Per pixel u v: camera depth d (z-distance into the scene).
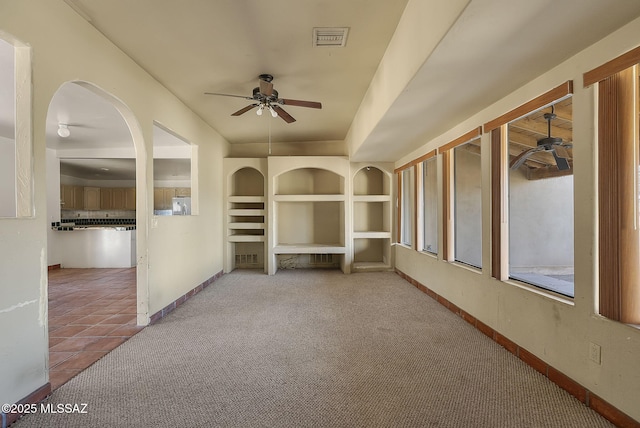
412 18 2.29
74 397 2.07
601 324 1.85
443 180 4.05
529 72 2.27
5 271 1.78
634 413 1.66
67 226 7.07
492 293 2.99
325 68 3.43
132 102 3.18
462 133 3.50
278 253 6.35
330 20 2.58
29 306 1.92
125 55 3.05
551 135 3.80
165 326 3.40
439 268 4.21
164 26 2.63
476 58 2.04
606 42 1.81
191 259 4.62
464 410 1.92
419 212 5.04
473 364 2.50
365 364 2.51
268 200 6.15
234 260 6.75
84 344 2.93
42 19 2.05
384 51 3.09
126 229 7.04
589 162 1.95
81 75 2.45
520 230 5.57
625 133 1.75
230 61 3.25
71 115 4.35
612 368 1.78
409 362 2.54
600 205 1.87
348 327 3.33
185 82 3.74
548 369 2.27
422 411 1.91
